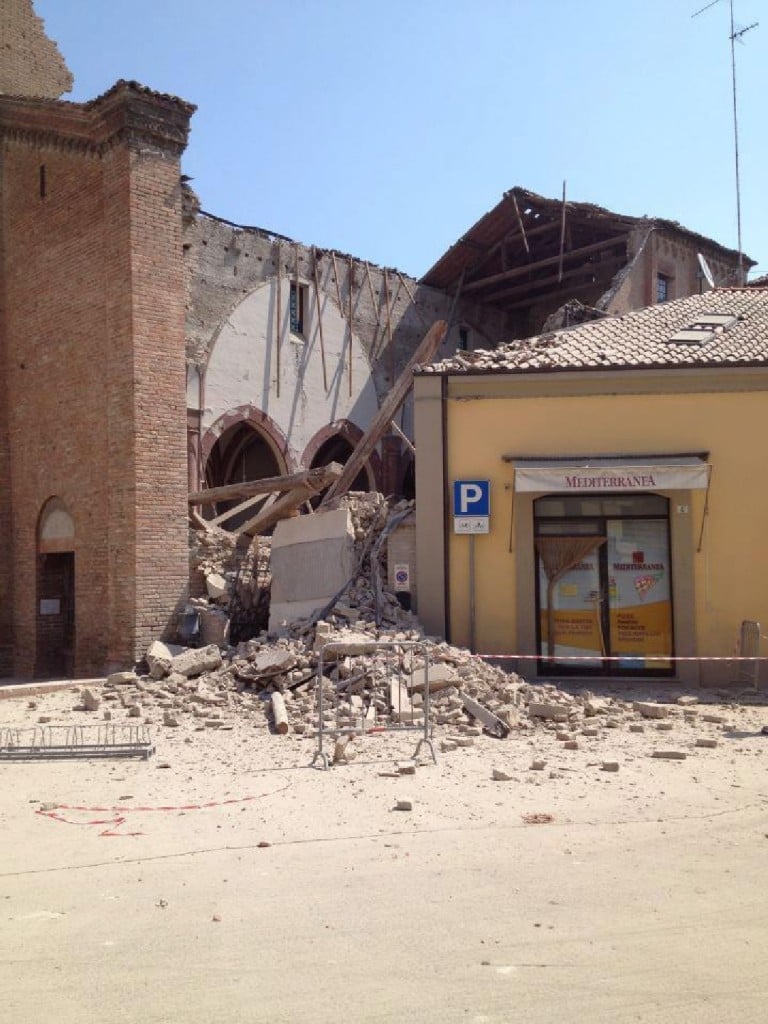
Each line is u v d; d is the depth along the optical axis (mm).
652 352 16469
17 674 21359
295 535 17484
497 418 15844
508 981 4570
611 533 15766
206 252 27953
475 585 15664
